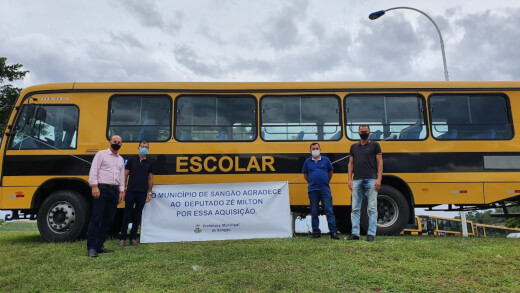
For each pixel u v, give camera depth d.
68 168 8.41
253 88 8.91
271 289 4.45
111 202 6.63
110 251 6.70
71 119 8.66
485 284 4.67
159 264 5.58
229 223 8.13
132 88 8.82
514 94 8.95
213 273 5.12
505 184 8.53
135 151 8.52
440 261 5.58
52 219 8.26
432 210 9.31
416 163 8.59
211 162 8.55
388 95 8.93
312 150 7.82
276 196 8.26
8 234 11.24
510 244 6.84
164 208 8.15
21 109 8.66
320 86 8.95
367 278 4.83
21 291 4.51
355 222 7.43
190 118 8.73
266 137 8.70
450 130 8.78
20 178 8.32
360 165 7.41
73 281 4.86
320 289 4.46
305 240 7.43
